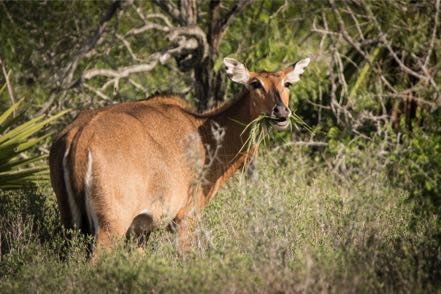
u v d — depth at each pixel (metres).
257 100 29.67
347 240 25.20
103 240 25.00
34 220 30.41
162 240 27.44
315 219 30.53
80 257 24.84
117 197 25.28
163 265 23.14
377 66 47.25
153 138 27.06
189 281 22.08
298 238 27.30
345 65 48.38
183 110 29.28
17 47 51.81
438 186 26.22
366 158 30.70
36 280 23.27
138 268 22.80
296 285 21.41
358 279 21.80
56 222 30.05
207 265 23.27
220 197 33.25
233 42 48.25
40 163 41.66
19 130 32.03
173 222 28.55
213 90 47.09
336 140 42.66
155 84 51.56
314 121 47.09
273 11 49.91
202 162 29.17
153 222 27.25
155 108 28.31
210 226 29.09
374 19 44.59
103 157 25.09
